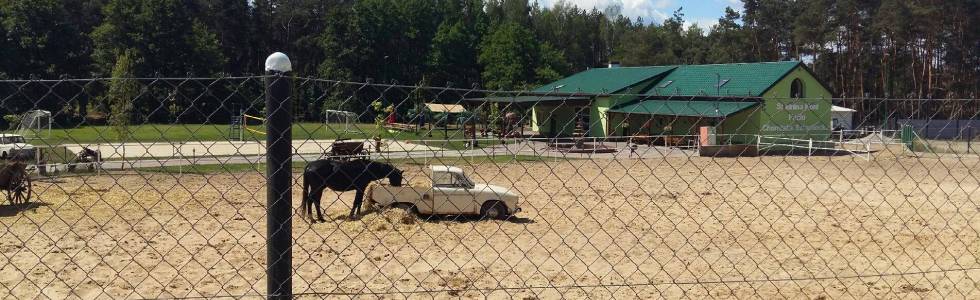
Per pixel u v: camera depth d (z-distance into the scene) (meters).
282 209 4.46
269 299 4.49
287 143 4.43
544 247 11.60
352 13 81.88
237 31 88.56
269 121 4.40
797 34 71.69
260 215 16.00
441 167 15.30
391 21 84.12
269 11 90.69
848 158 30.89
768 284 9.72
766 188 22.73
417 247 12.31
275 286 4.47
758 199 20.05
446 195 15.10
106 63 67.19
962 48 64.06
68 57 69.56
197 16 86.12
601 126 40.69
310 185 14.03
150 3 70.44
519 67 79.56
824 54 72.88
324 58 86.69
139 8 70.81
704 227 15.05
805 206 18.73
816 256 12.02
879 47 70.12
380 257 11.38
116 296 8.81
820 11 71.25
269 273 4.48
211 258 11.23
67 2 78.88
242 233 13.60
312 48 86.56
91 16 81.00
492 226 14.71
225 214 16.05
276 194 4.43
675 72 49.03
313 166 13.94
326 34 81.38
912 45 65.19
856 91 71.44
